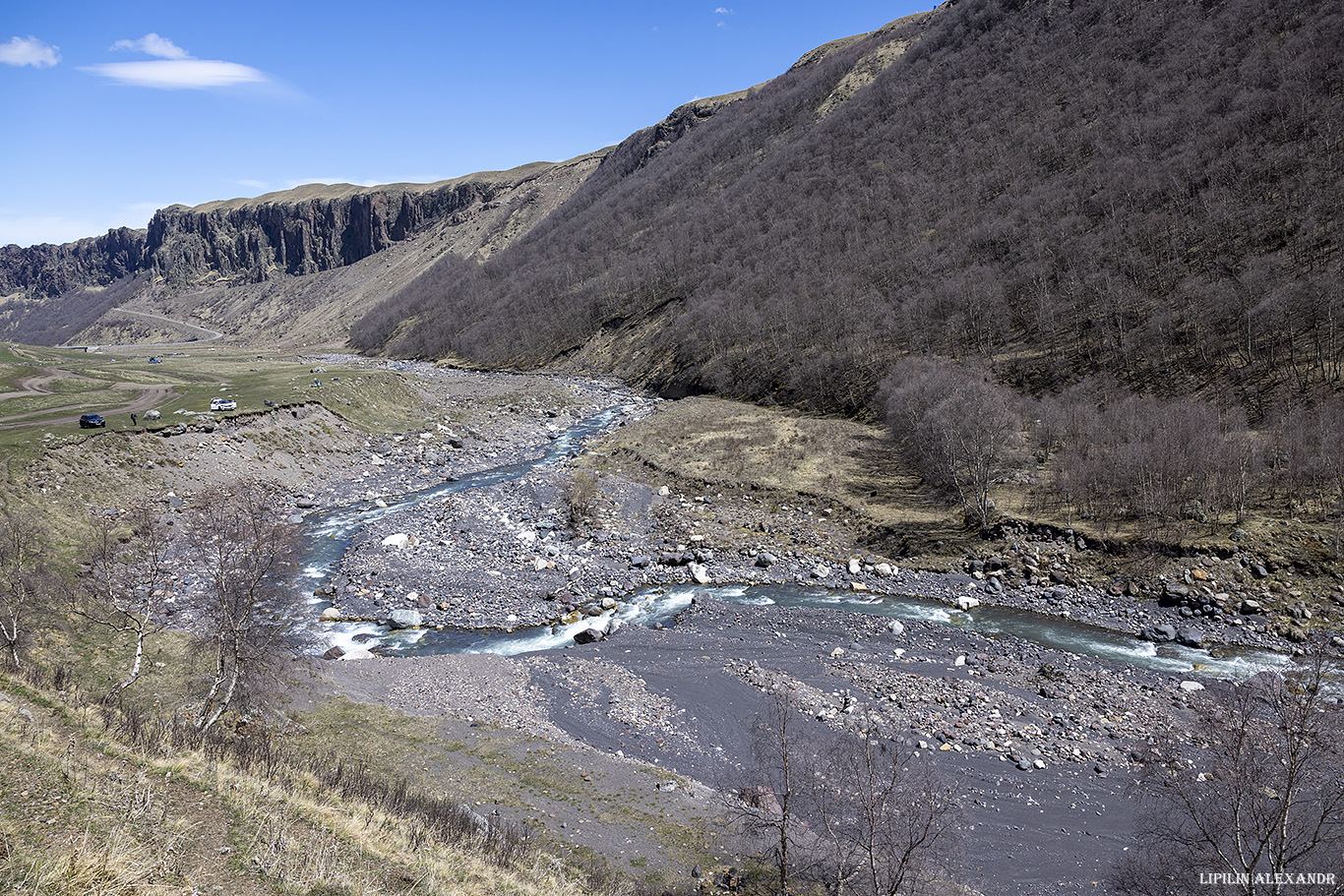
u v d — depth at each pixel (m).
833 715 35.09
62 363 122.06
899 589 51.88
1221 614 44.00
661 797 28.67
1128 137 125.50
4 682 21.27
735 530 63.03
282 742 30.03
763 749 29.39
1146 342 80.75
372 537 61.31
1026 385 88.38
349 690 38.00
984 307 99.06
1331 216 79.19
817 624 46.66
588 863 23.94
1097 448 60.62
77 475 61.38
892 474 72.56
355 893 16.02
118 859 14.08
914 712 35.38
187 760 20.14
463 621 47.97
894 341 106.62
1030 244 108.44
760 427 95.19
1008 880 24.55
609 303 180.62
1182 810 25.14
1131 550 50.31
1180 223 95.88
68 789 16.31
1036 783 29.84
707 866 24.20
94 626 38.56
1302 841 20.12
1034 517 56.19
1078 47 172.62
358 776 25.05
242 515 40.03
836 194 173.88
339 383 105.56
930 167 163.38
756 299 137.12
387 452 90.69
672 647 43.78
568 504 67.06
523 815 26.91
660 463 80.56
